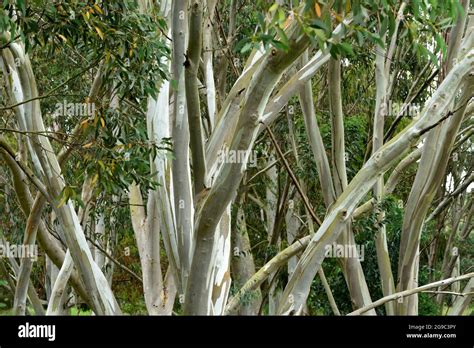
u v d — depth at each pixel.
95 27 7.11
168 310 11.25
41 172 9.15
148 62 8.12
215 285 9.59
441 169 11.04
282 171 17.50
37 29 6.98
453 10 6.07
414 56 14.91
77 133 9.93
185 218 9.05
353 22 5.81
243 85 8.63
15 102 9.14
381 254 12.09
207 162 8.50
